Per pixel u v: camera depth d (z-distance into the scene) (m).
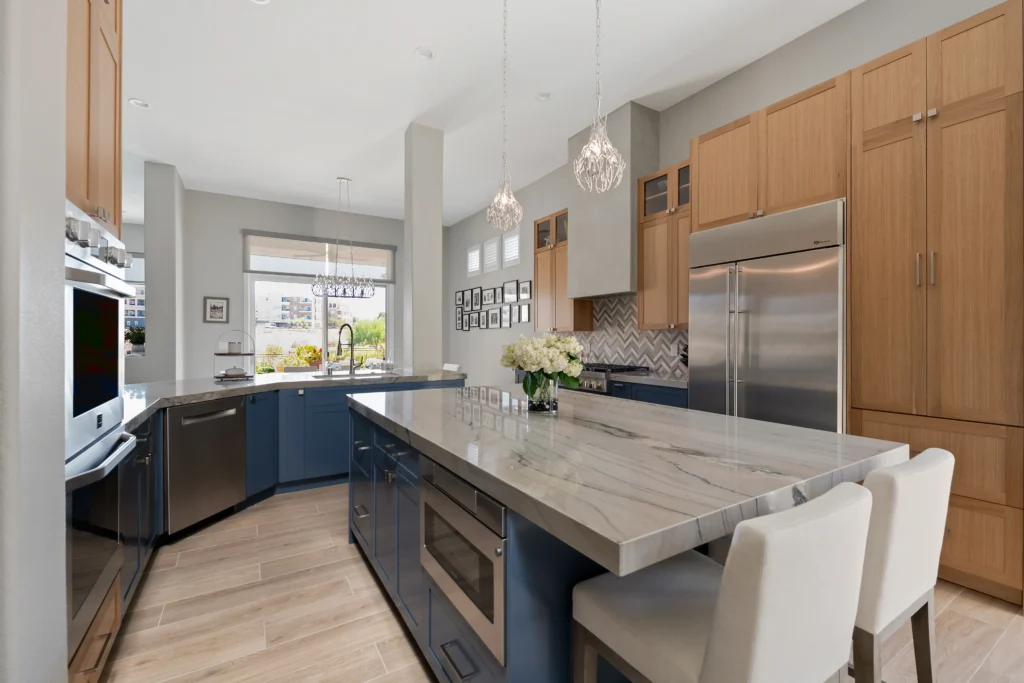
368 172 5.46
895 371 2.29
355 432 2.48
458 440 1.42
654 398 3.67
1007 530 1.98
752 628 0.74
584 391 4.26
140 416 1.97
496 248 6.75
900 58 2.28
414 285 4.21
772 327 2.71
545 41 3.10
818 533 0.80
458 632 1.32
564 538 0.85
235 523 2.88
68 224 1.20
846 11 2.87
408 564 1.70
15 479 0.64
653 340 4.39
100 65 1.60
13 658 0.64
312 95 3.75
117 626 1.65
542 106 3.99
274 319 6.66
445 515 1.38
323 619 1.91
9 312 0.63
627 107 3.99
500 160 5.21
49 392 0.77
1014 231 1.94
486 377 7.05
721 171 3.15
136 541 1.94
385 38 3.04
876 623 1.04
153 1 2.68
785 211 2.73
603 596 1.07
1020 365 1.93
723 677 0.77
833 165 2.53
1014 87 1.93
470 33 3.01
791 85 3.17
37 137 0.71
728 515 0.88
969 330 2.06
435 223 4.33
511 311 6.36
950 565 2.15
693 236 3.18
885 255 2.32
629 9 2.80
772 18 2.93
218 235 6.24
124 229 6.83
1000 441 1.99
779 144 2.79
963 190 2.07
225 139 4.57
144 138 4.54
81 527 1.32
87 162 1.48
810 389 2.53
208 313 6.15
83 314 1.40
